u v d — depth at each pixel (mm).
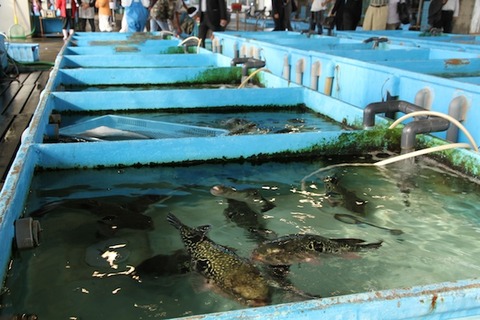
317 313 1386
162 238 2453
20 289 1996
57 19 19641
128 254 2281
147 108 5484
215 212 2816
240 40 9477
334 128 4816
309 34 11289
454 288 1493
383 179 3422
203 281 2018
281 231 2562
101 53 9484
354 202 2994
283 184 3320
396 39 9344
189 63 8406
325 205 2947
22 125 5859
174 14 13977
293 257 2211
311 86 6688
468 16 14000
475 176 3363
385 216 2793
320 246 2309
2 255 2041
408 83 4828
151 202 2963
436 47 8008
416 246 2420
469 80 4902
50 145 3316
